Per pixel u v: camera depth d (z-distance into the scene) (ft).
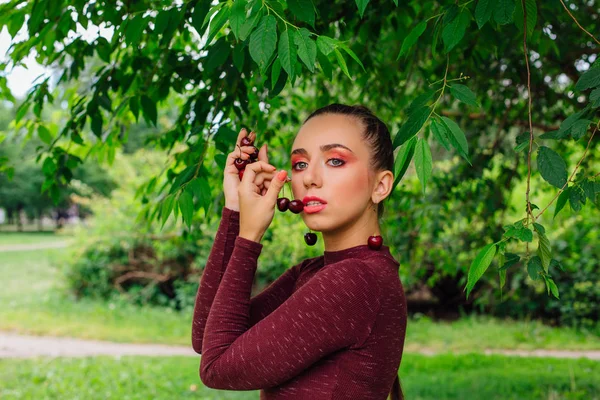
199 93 7.98
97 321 33.42
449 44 4.77
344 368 4.04
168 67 8.20
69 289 38.83
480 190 15.21
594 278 31.40
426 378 21.58
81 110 8.54
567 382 20.59
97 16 7.86
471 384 20.39
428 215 15.74
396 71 11.68
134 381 21.22
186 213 5.33
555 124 14.52
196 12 5.89
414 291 39.40
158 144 12.12
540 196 27.66
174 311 36.83
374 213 4.60
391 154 4.64
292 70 3.99
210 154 9.17
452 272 17.69
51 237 108.58
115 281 38.78
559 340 30.22
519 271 29.01
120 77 8.57
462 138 4.06
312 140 4.38
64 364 23.91
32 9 7.21
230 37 6.25
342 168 4.32
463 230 18.10
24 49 7.97
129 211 37.42
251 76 7.11
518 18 5.54
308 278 4.86
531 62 11.93
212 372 4.06
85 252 38.42
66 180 9.41
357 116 4.46
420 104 4.44
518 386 20.08
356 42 10.07
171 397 19.29
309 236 5.19
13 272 54.24
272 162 12.66
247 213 4.32
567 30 11.25
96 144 10.48
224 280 4.26
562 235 30.78
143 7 7.97
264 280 34.30
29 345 27.84
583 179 4.41
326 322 3.93
